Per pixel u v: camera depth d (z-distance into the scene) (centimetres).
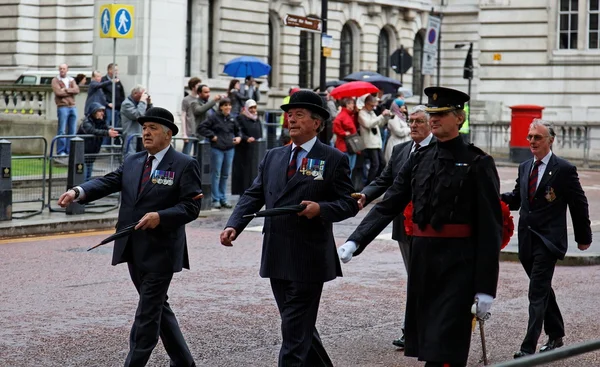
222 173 2248
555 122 4334
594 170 3809
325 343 1079
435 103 785
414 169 800
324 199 848
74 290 1323
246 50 5044
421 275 784
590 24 4584
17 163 1956
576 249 1698
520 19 4656
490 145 4419
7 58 5278
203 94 2452
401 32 6062
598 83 4544
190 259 1583
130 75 2983
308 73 5512
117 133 2080
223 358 1011
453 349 763
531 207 1040
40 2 5294
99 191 897
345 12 5678
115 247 891
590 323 1191
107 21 2384
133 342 870
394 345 1073
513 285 1424
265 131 2875
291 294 838
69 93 2869
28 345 1044
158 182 883
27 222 1825
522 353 1006
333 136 2595
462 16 6106
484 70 4744
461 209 775
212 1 4897
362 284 1413
